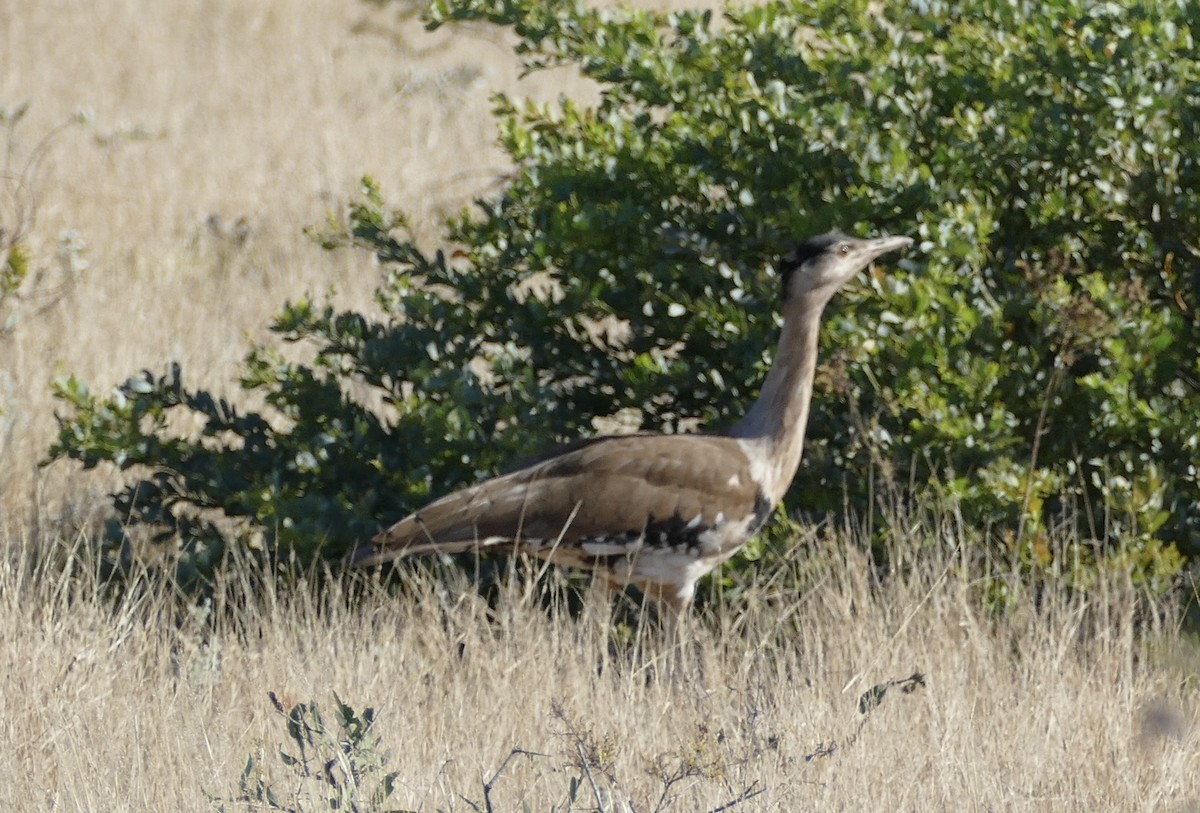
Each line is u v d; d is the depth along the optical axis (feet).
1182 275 66.18
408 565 63.82
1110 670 53.57
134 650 56.75
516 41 170.71
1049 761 48.19
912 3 67.67
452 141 139.85
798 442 60.39
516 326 67.97
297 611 60.39
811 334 59.67
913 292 61.62
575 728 46.55
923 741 49.75
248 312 103.14
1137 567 60.18
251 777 44.42
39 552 66.44
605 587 61.16
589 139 67.21
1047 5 64.69
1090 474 65.16
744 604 62.85
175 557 65.57
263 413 86.94
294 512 63.16
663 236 63.67
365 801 41.98
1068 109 64.49
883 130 65.72
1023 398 63.62
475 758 47.32
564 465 58.29
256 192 128.57
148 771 47.21
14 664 52.29
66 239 105.40
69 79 156.97
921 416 62.44
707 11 67.72
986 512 61.41
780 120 63.41
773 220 63.36
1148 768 48.06
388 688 52.26
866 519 62.39
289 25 179.11
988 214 64.64
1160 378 64.34
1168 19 64.90
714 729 48.55
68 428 67.31
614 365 67.36
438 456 64.69
